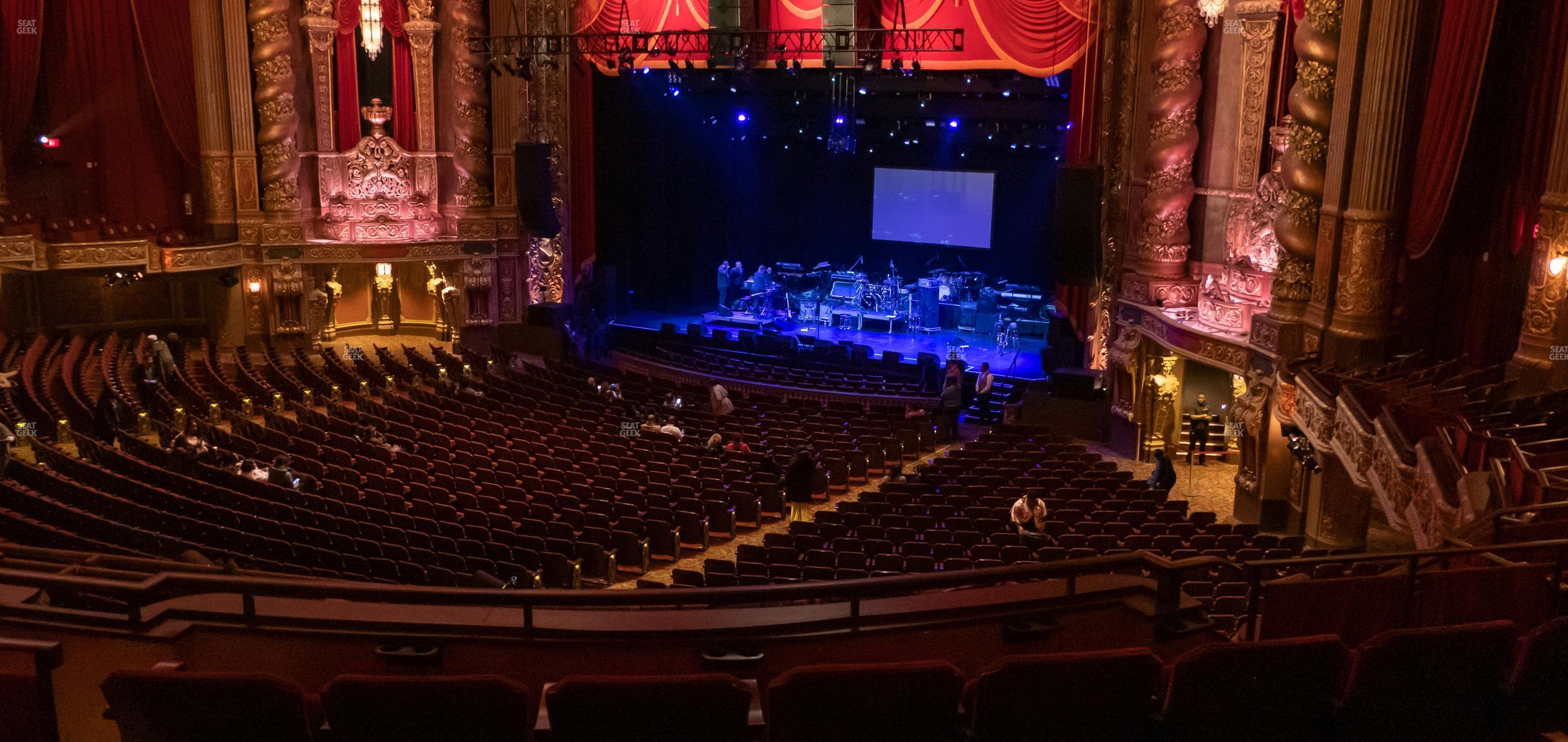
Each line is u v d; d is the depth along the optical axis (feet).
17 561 24.95
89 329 92.84
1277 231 63.57
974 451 64.54
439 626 21.62
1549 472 34.58
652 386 84.38
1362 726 19.74
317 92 92.02
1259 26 71.82
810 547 46.93
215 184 90.27
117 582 20.72
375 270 100.83
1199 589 41.11
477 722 17.89
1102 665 18.74
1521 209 54.13
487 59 95.71
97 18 86.02
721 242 126.00
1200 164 77.56
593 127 103.96
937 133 111.04
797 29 78.95
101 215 88.89
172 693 17.65
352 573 39.86
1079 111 86.74
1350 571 41.09
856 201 124.36
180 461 53.11
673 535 50.49
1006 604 22.79
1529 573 23.61
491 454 60.23
